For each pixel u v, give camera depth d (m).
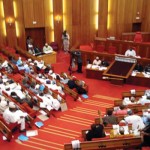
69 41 20.34
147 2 20.66
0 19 18.41
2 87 12.12
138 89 14.31
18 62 15.44
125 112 9.82
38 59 16.38
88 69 15.54
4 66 15.09
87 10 20.06
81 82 13.66
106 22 20.72
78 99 12.90
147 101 10.86
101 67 15.62
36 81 12.91
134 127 8.62
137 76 14.57
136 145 7.51
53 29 19.92
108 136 8.07
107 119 9.12
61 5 19.45
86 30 20.53
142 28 21.45
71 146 7.54
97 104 12.61
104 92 13.98
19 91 11.88
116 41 17.59
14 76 14.62
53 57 17.56
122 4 20.42
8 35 18.88
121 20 20.83
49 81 13.08
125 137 7.78
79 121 10.92
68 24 20.06
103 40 17.98
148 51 16.81
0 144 9.20
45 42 20.03
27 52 17.33
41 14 19.25
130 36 19.47
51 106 11.48
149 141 7.09
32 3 18.83
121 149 7.58
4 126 9.41
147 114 9.03
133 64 15.51
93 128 8.07
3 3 18.11
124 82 14.96
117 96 13.55
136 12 20.89
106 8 20.31
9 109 9.70
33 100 11.54
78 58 16.19
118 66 15.47
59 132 10.04
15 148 9.01
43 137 9.68
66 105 11.87
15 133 9.80
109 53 17.06
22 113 9.84
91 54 16.59
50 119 10.99
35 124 10.47
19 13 18.75
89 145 7.52
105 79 15.34
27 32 19.52
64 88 13.27
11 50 18.55
